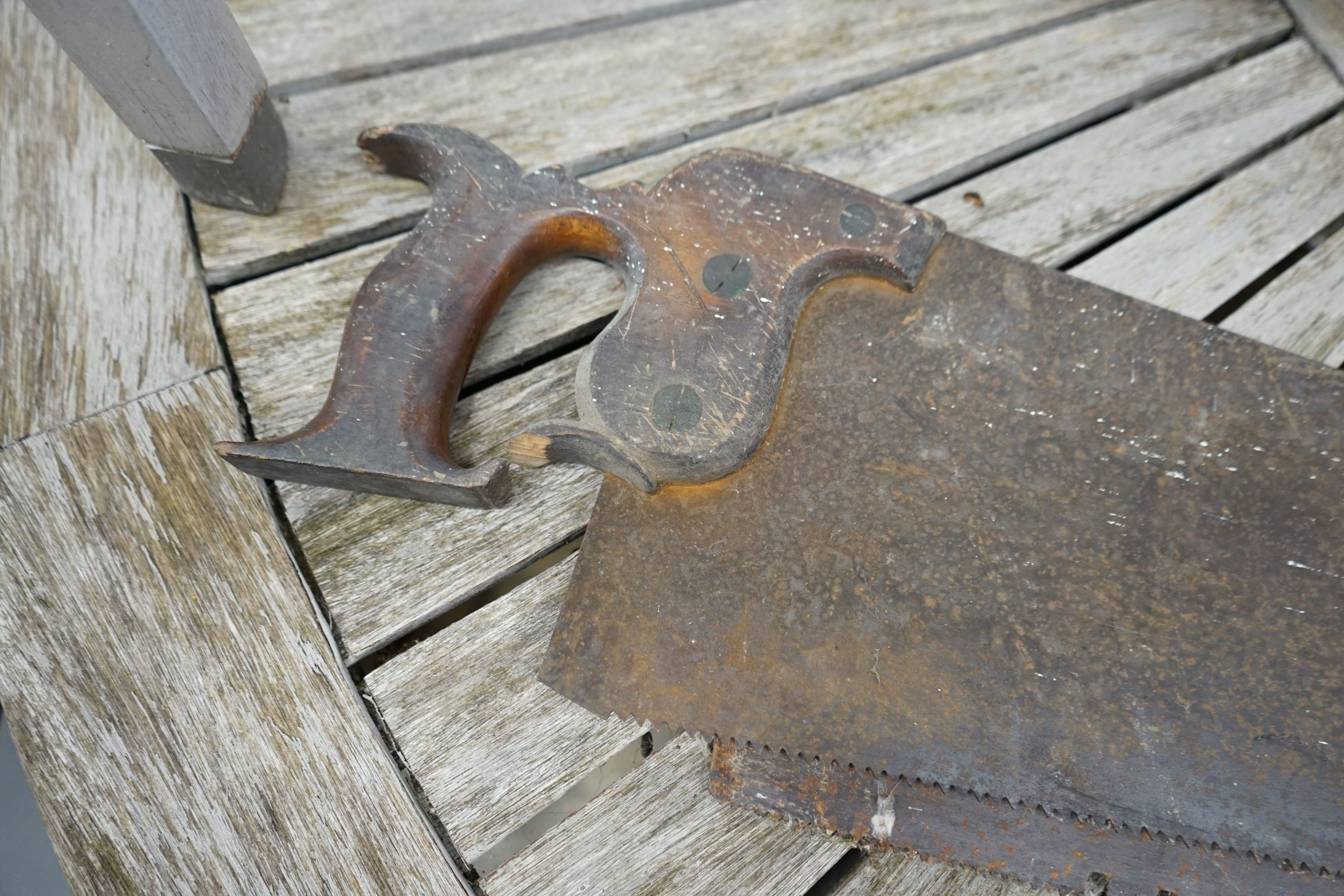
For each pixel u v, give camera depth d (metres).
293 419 0.33
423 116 0.39
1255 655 0.28
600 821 0.30
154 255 0.35
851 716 0.28
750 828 0.30
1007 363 0.31
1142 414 0.31
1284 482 0.30
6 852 0.35
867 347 0.31
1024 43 0.45
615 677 0.28
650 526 0.29
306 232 0.36
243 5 0.40
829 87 0.43
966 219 0.40
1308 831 0.27
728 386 0.30
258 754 0.29
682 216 0.32
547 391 0.34
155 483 0.31
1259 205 0.42
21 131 0.35
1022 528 0.29
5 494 0.30
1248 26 0.47
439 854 0.28
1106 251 0.40
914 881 0.30
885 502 0.29
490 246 0.31
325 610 0.31
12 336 0.32
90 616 0.30
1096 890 0.28
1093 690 0.28
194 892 0.27
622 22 0.43
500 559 0.32
